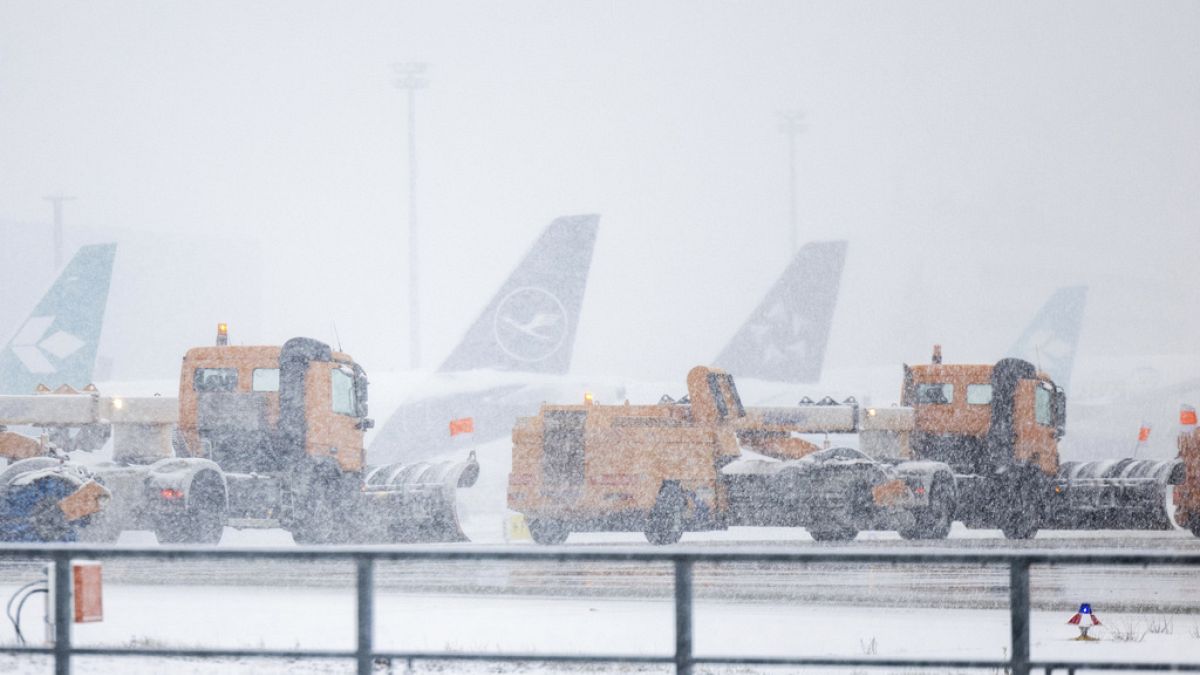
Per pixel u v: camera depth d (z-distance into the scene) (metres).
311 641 47.47
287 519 91.06
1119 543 98.69
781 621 53.72
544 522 95.81
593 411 93.56
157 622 53.25
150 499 86.44
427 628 51.09
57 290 144.12
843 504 95.69
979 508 105.44
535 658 29.83
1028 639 28.61
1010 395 105.81
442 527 97.88
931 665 29.05
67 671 31.92
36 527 81.19
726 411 97.69
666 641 47.25
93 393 96.12
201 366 93.38
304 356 91.19
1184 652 46.00
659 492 92.44
